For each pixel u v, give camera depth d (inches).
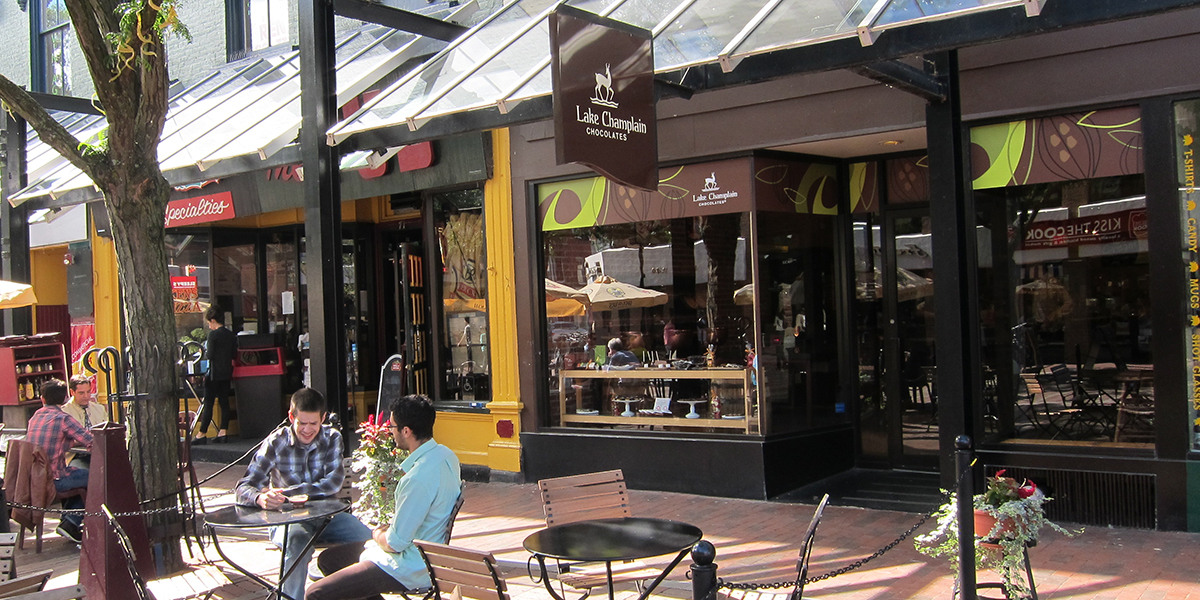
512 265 364.2
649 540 179.9
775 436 319.9
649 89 218.5
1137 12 181.3
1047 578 221.5
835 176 348.2
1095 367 268.1
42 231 530.6
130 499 235.5
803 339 335.3
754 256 315.3
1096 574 222.4
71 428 303.3
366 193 396.2
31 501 291.1
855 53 213.6
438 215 401.4
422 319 444.8
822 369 343.3
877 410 347.9
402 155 381.7
